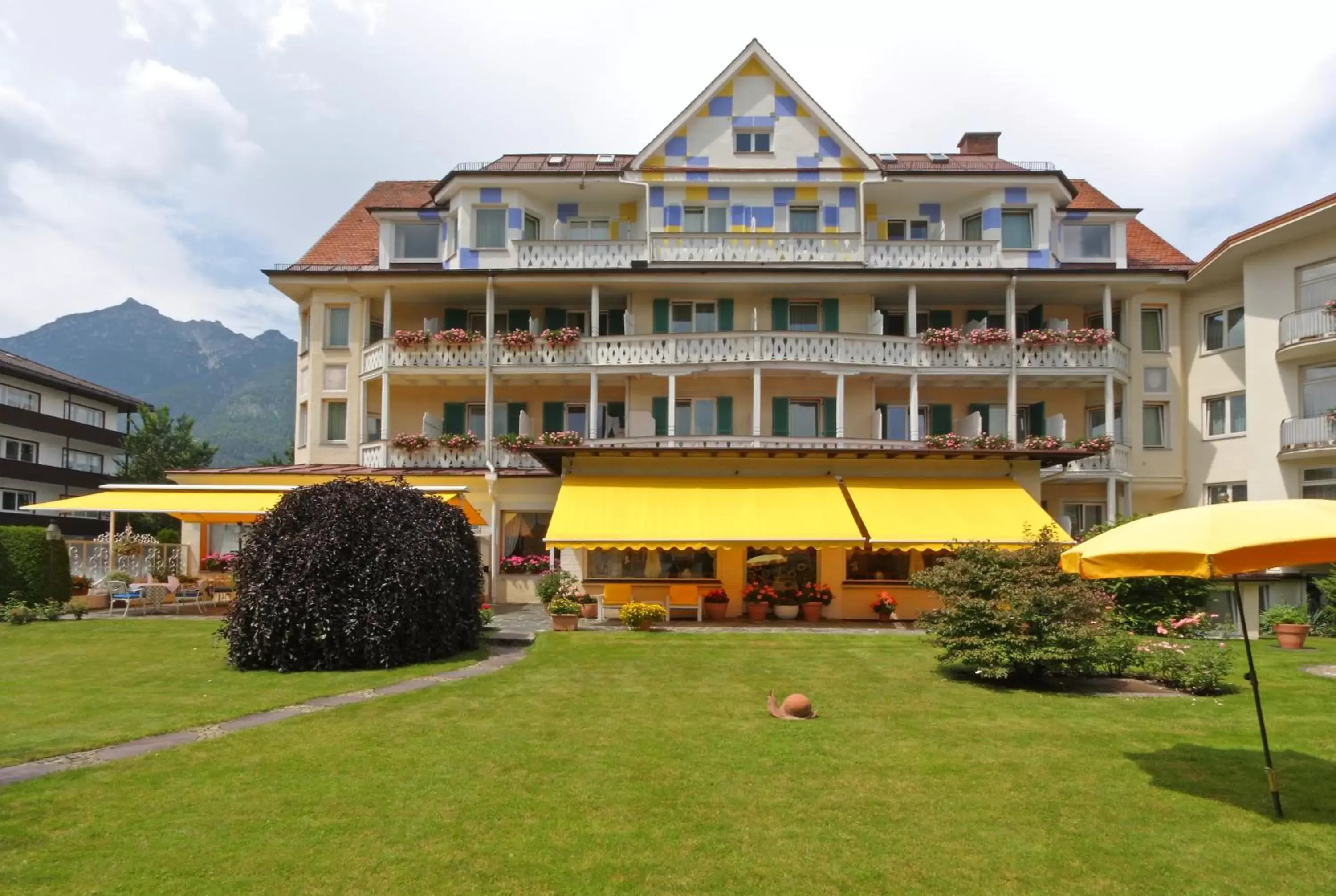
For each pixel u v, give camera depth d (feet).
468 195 114.83
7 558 82.23
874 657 55.52
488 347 107.86
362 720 37.50
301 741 33.73
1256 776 30.09
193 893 20.30
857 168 113.50
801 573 82.28
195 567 105.91
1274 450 98.58
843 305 113.70
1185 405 113.39
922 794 27.89
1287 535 24.04
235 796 27.04
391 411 116.57
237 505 84.53
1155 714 39.75
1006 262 113.39
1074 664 46.24
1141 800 27.53
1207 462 110.52
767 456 84.23
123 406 210.79
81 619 78.95
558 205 119.75
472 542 63.26
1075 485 112.98
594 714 38.91
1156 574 26.81
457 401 116.67
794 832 24.45
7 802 26.25
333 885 20.77
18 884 20.61
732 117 115.75
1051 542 52.90
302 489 57.72
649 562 83.35
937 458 84.84
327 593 52.75
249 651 52.49
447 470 104.68
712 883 21.12
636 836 23.99
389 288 110.63
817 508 78.28
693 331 113.50
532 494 100.63
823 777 29.60
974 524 76.38
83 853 22.45
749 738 34.71
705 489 81.25
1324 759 32.17
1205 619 62.85
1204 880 21.74
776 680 47.55
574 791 27.68
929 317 116.47
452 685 46.01
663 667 51.70
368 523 55.62
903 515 77.51
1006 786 28.76
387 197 135.23
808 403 112.98
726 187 114.62
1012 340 105.81
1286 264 97.91
